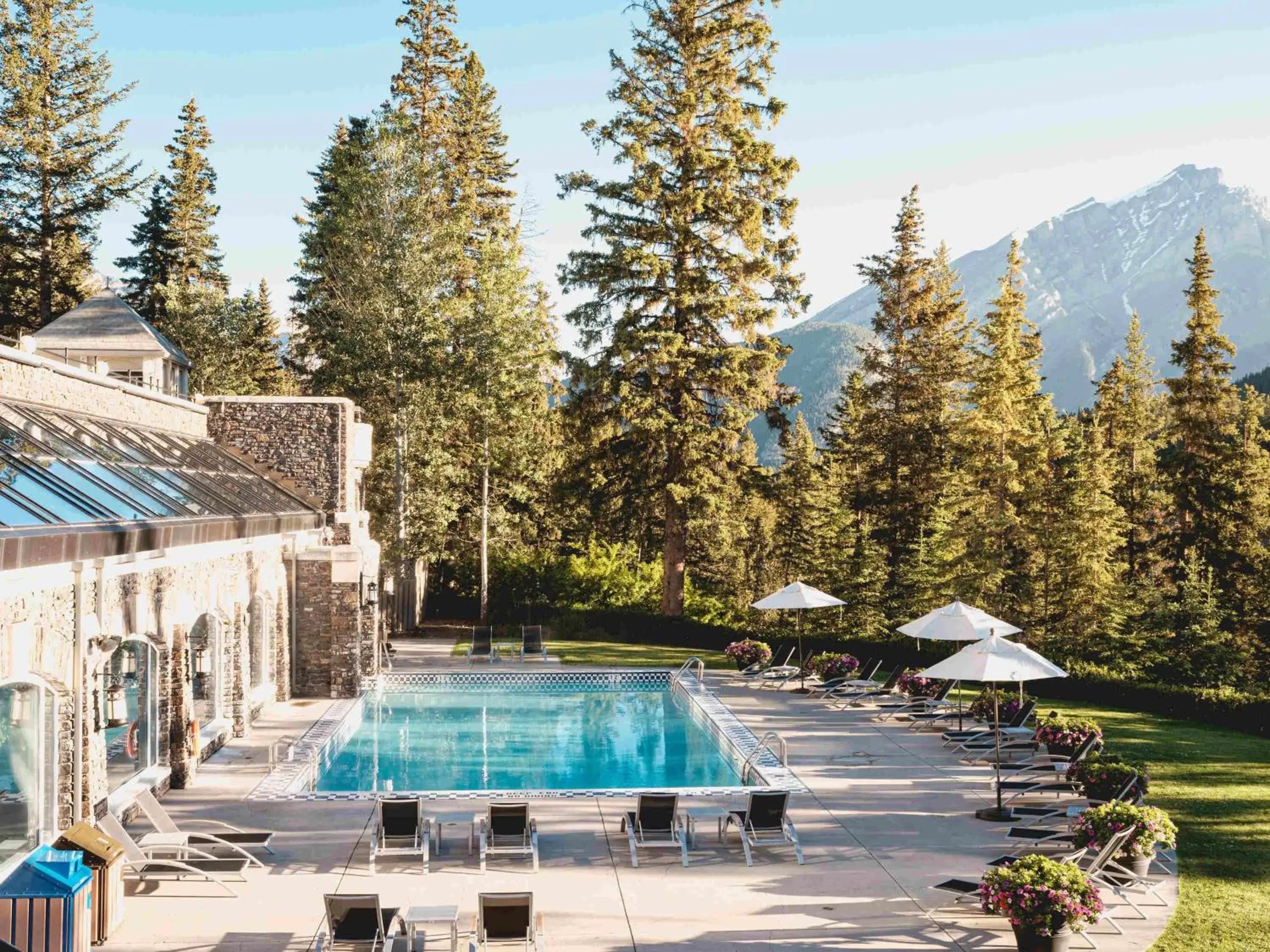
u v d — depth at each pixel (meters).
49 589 12.97
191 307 52.16
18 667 12.09
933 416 50.84
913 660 31.77
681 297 39.69
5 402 17.91
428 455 42.50
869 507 51.06
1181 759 20.75
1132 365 57.31
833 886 13.62
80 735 13.68
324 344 49.69
